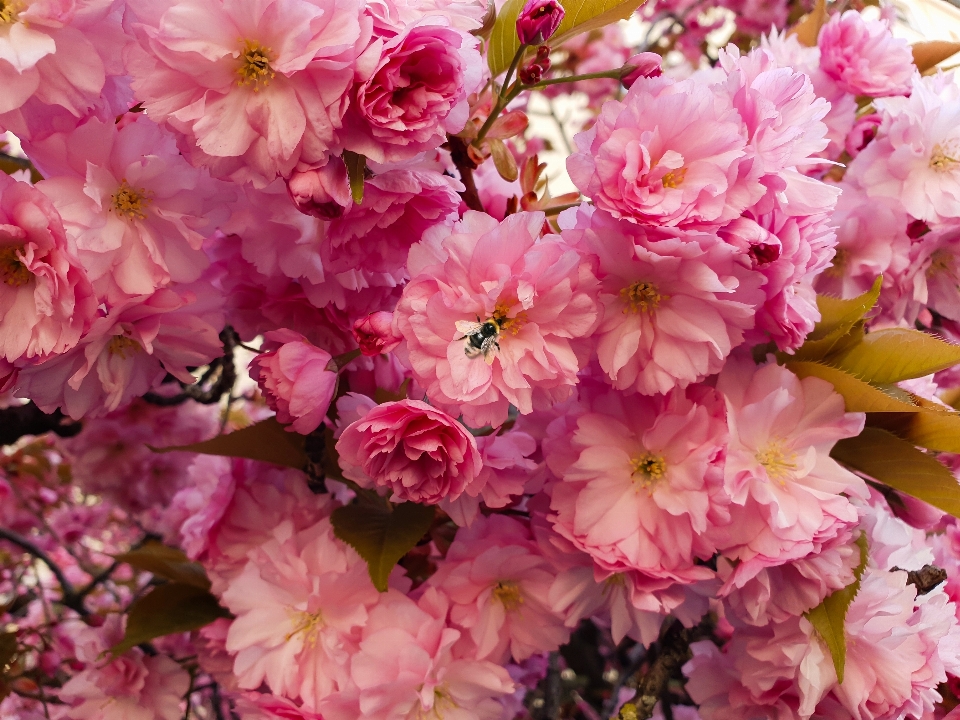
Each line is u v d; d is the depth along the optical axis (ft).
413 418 1.24
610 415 1.33
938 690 1.49
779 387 1.30
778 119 1.28
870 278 1.61
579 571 1.34
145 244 1.29
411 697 1.31
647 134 1.23
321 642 1.35
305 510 1.42
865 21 1.63
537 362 1.25
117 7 1.24
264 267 1.38
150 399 1.75
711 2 2.55
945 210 1.56
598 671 1.99
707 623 1.48
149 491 1.84
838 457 1.35
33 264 1.23
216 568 1.42
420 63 1.23
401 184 1.29
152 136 1.28
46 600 2.43
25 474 2.46
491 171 1.49
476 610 1.34
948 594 1.54
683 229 1.23
